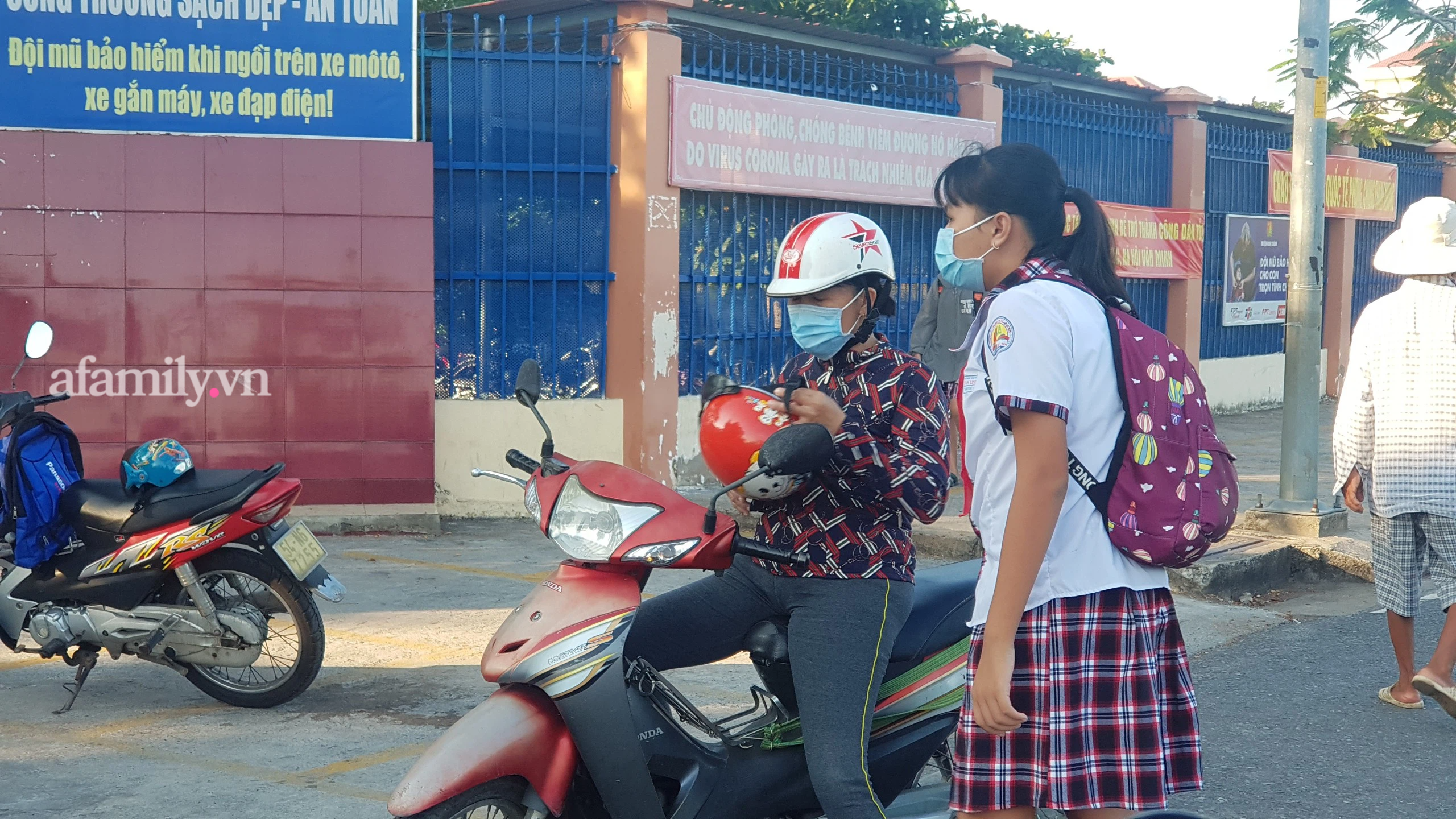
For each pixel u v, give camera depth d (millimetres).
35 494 5043
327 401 8445
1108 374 2422
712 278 9828
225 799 4203
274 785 4328
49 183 8070
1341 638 6461
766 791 3311
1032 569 2322
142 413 8273
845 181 10375
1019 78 12391
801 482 3055
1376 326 5207
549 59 9031
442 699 5262
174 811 4098
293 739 4793
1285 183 16500
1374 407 5234
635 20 9039
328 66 8305
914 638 3414
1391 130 19781
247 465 8406
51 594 5113
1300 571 7895
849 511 3203
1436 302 5086
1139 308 14336
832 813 3096
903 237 11094
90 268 8148
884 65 11312
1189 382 2506
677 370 9469
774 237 10234
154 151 8156
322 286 8383
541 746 3066
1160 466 2426
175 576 5145
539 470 3346
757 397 3094
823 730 3133
